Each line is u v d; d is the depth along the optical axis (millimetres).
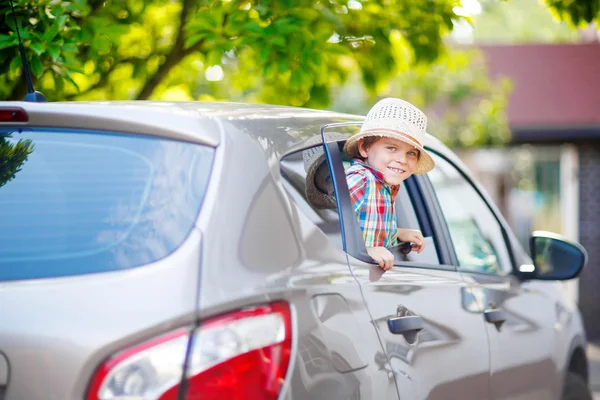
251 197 2811
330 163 3436
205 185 2746
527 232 21000
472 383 3898
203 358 2426
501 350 4254
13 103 2977
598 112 18797
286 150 3148
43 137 2951
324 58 6871
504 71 19250
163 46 8055
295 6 6684
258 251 2715
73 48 5762
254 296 2572
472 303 4117
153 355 2400
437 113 18047
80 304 2477
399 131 3709
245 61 7684
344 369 2861
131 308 2451
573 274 4750
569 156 19750
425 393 3420
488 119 17312
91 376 2404
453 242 4422
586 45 19312
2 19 5949
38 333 2447
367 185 3699
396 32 7816
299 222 2980
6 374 2449
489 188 21094
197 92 9328
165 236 2635
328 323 2840
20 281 2582
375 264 3389
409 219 4203
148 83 7598
